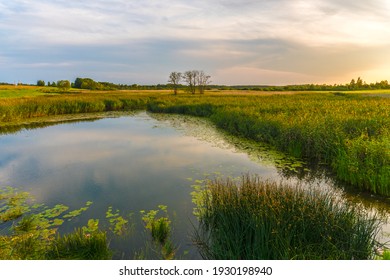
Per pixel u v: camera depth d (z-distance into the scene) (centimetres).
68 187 778
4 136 1574
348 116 1339
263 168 932
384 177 686
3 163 1027
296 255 377
